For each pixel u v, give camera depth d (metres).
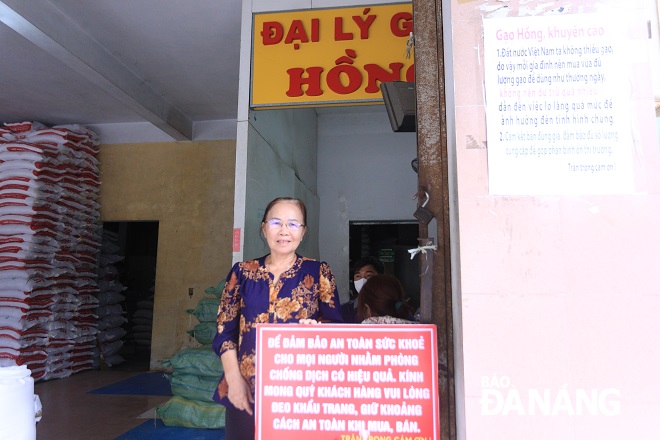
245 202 3.58
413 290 6.09
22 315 5.26
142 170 6.62
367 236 6.23
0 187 5.45
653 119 1.19
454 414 1.21
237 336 1.92
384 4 3.66
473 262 1.17
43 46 4.11
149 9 4.09
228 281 1.94
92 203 6.41
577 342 1.13
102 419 3.98
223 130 6.57
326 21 3.70
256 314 1.84
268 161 4.18
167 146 6.62
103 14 4.16
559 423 1.12
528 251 1.16
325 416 1.19
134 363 7.00
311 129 6.00
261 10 3.75
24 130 5.95
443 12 1.31
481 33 1.23
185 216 6.46
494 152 1.19
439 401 1.21
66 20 4.17
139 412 4.21
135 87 5.25
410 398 1.18
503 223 1.17
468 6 1.24
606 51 1.21
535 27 1.22
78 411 4.23
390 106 1.96
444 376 1.22
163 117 5.85
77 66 4.48
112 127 6.74
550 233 1.16
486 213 1.18
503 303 1.15
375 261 3.04
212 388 3.73
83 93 5.73
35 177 5.42
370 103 3.60
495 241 1.17
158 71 5.20
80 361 6.14
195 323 6.24
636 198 1.16
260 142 3.98
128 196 6.59
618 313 1.14
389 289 1.83
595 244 1.16
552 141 1.19
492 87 1.21
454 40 1.24
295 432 1.20
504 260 1.16
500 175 1.18
